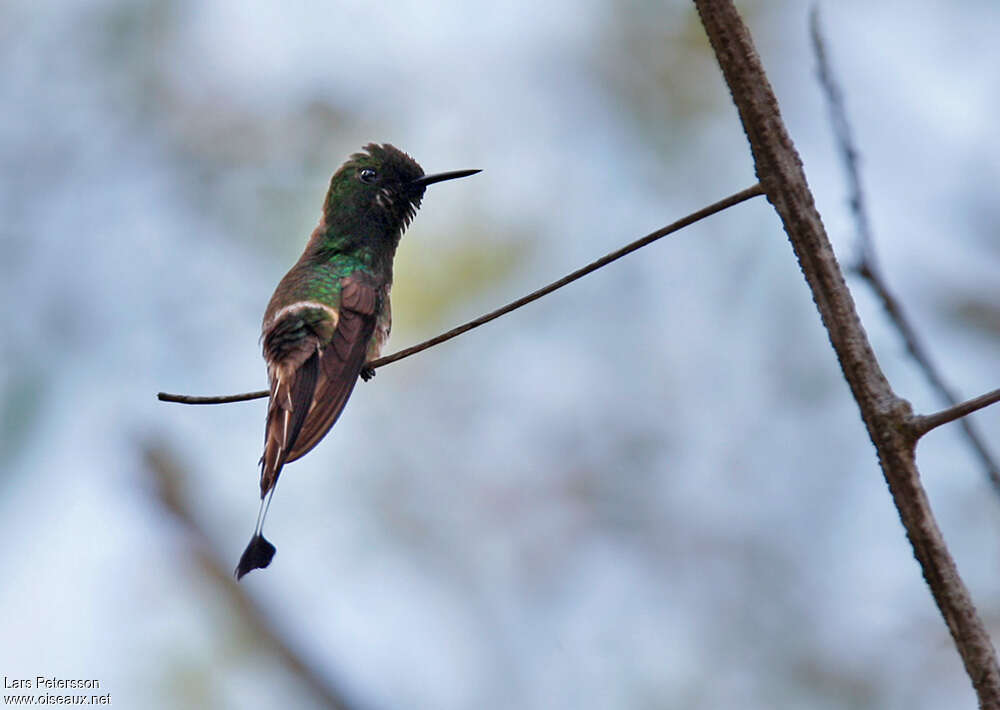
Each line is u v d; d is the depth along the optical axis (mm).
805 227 4793
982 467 6238
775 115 4871
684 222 5035
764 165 4867
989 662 4395
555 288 5445
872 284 6410
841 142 6461
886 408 4605
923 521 4527
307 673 8414
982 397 4465
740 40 4902
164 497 8609
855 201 6430
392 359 6176
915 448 4570
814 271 4781
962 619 4445
